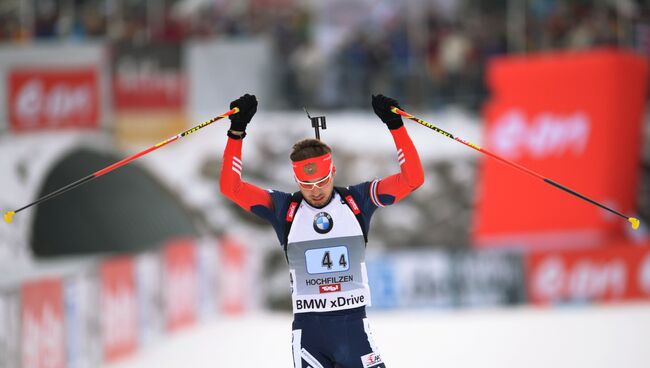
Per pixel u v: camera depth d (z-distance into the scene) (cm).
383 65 6022
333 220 1494
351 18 6041
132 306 3428
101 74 5725
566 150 5522
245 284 5184
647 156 5728
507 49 5978
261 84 5931
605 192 5388
